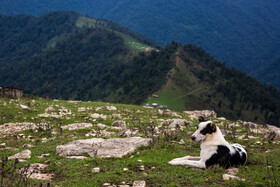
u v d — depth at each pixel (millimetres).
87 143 11328
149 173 7691
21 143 13992
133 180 7098
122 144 10945
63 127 19203
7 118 20797
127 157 9719
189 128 19266
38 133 17125
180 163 8359
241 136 17062
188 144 12492
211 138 8117
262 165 8562
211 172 7645
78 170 8164
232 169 7859
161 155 9766
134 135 15086
